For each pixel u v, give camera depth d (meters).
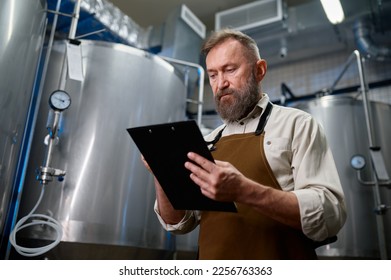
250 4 3.49
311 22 3.31
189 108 4.61
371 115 2.73
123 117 1.98
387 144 2.67
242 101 1.11
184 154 0.83
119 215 1.82
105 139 1.89
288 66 4.49
